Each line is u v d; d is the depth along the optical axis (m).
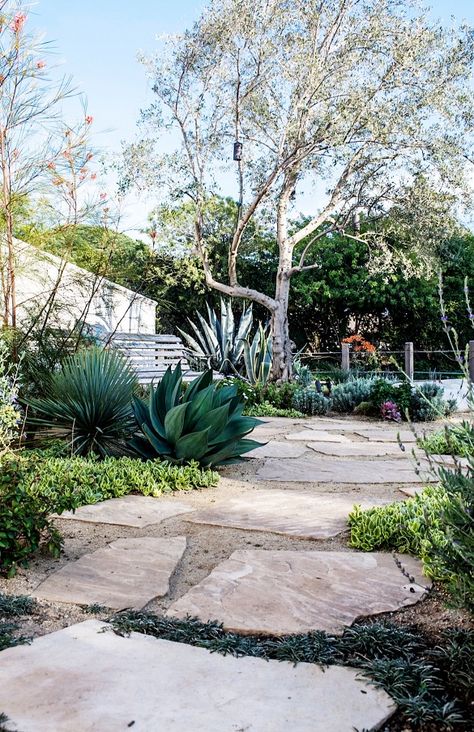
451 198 15.76
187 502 5.21
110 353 7.47
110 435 6.90
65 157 6.67
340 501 5.23
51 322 7.64
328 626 2.89
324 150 15.62
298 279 26.66
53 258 7.41
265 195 16.72
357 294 25.66
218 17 14.79
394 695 2.30
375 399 12.61
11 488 3.65
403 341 27.39
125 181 15.41
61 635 2.76
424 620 2.97
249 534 4.37
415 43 13.97
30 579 3.49
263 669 2.49
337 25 14.69
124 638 2.75
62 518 4.65
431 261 17.20
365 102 14.33
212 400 6.43
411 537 3.96
